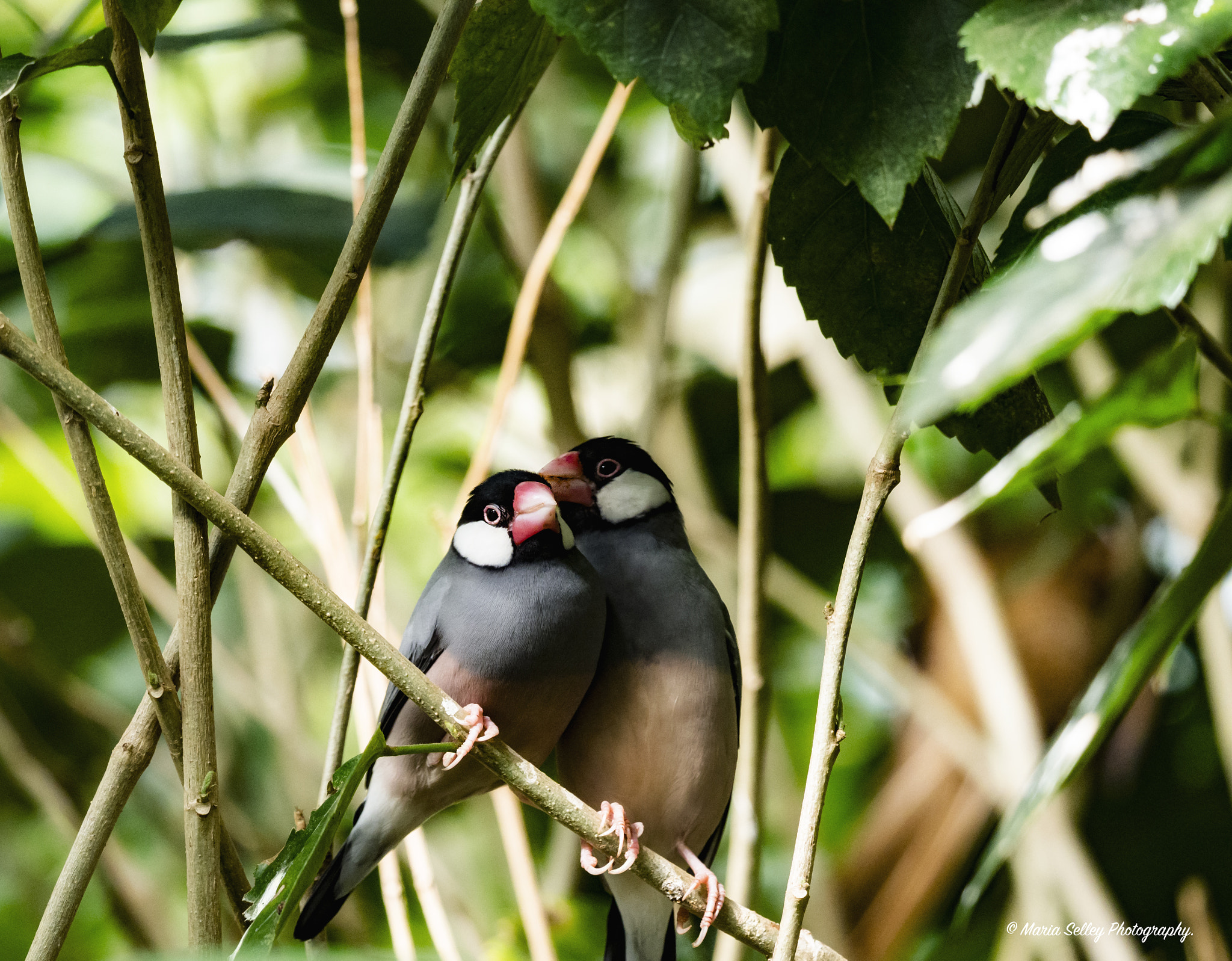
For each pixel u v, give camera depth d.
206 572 3.43
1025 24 3.26
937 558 3.68
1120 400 3.19
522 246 3.66
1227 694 3.62
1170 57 3.11
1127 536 3.73
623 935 3.59
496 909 3.73
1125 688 3.42
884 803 3.72
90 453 3.42
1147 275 2.48
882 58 3.42
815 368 3.70
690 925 3.55
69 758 3.74
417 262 3.68
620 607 3.56
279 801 3.71
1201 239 2.48
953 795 3.71
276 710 3.66
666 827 3.56
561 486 3.58
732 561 3.71
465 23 3.44
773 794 3.73
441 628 3.54
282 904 3.41
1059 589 3.73
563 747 3.56
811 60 3.42
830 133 3.42
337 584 3.51
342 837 3.63
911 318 3.47
